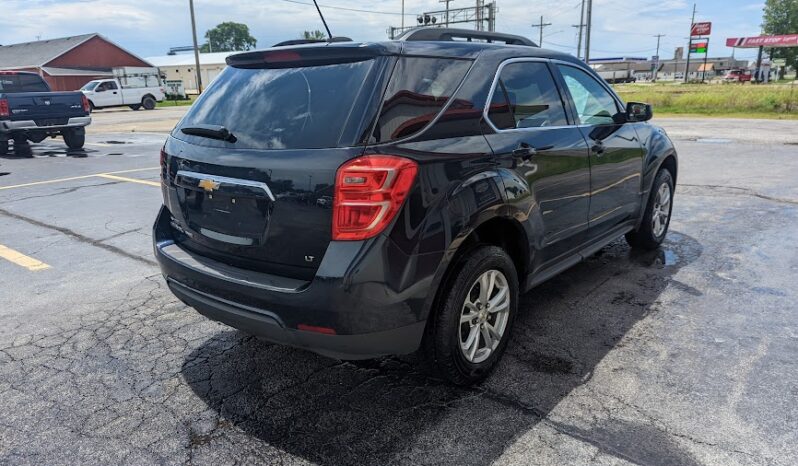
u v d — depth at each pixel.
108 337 3.59
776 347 3.25
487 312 2.95
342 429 2.60
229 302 2.63
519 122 3.17
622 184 4.23
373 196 2.29
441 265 2.51
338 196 2.30
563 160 3.38
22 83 13.33
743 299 3.95
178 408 2.80
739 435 2.47
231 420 2.69
